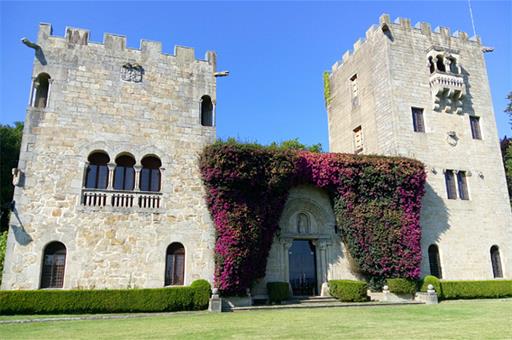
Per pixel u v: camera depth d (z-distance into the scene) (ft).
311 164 91.86
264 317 61.11
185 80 91.56
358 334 43.37
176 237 81.51
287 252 91.81
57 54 84.07
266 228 85.87
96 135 82.38
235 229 81.61
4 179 135.03
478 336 41.24
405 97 108.58
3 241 91.66
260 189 86.12
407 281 89.86
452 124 111.04
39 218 75.00
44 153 78.38
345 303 81.97
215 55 95.55
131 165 85.10
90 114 82.99
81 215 77.25
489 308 71.31
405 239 93.09
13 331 48.78
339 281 88.38
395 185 95.86
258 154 84.94
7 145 138.00
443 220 102.32
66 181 78.23
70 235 75.82
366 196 95.09
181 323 55.16
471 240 103.55
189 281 79.87
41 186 76.59
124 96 86.12
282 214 93.20
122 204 80.64
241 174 82.64
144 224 80.33
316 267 94.27
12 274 71.20
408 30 115.55
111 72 86.63
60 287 73.61
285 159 87.51
